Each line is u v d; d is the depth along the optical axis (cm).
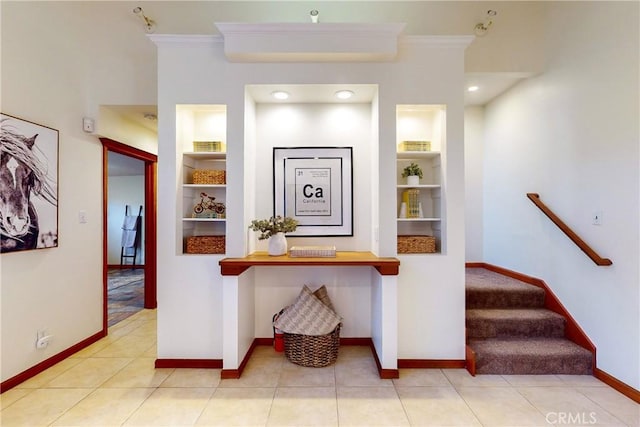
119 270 708
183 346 254
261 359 269
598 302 239
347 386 228
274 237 263
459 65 254
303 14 304
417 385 229
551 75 288
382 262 239
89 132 301
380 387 226
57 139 266
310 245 297
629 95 215
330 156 296
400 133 294
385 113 254
